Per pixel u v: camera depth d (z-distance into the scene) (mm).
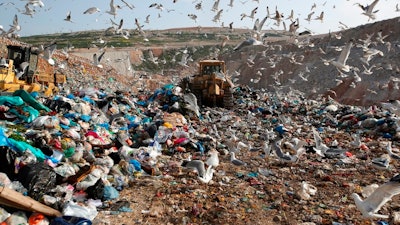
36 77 17125
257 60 66688
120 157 9797
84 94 18344
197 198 7965
